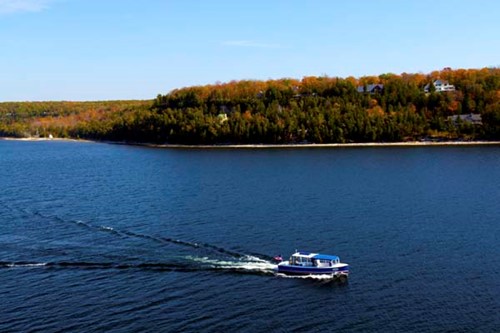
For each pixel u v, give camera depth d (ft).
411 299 256.73
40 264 308.81
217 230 382.22
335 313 243.40
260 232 376.07
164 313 244.22
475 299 255.29
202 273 294.05
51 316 241.76
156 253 327.47
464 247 334.85
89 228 391.65
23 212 455.63
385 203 472.44
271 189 559.38
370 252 328.08
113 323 234.79
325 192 533.55
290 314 242.99
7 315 242.99
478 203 466.29
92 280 284.20
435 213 428.97
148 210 456.86
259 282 281.33
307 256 294.66
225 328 229.66
